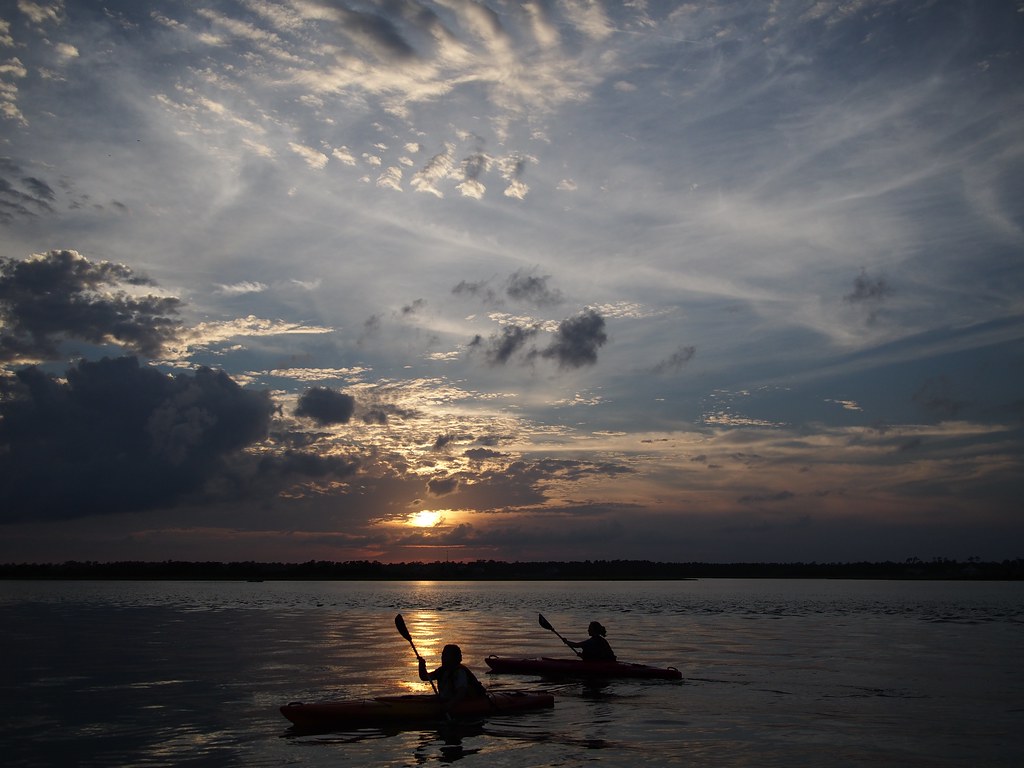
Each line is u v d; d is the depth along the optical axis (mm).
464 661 23125
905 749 12336
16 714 14922
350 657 24125
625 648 27359
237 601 68000
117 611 50188
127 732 13398
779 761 11617
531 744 12680
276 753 12062
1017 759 11734
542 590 118125
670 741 12875
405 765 11391
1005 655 25141
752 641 30141
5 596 77500
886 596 87438
